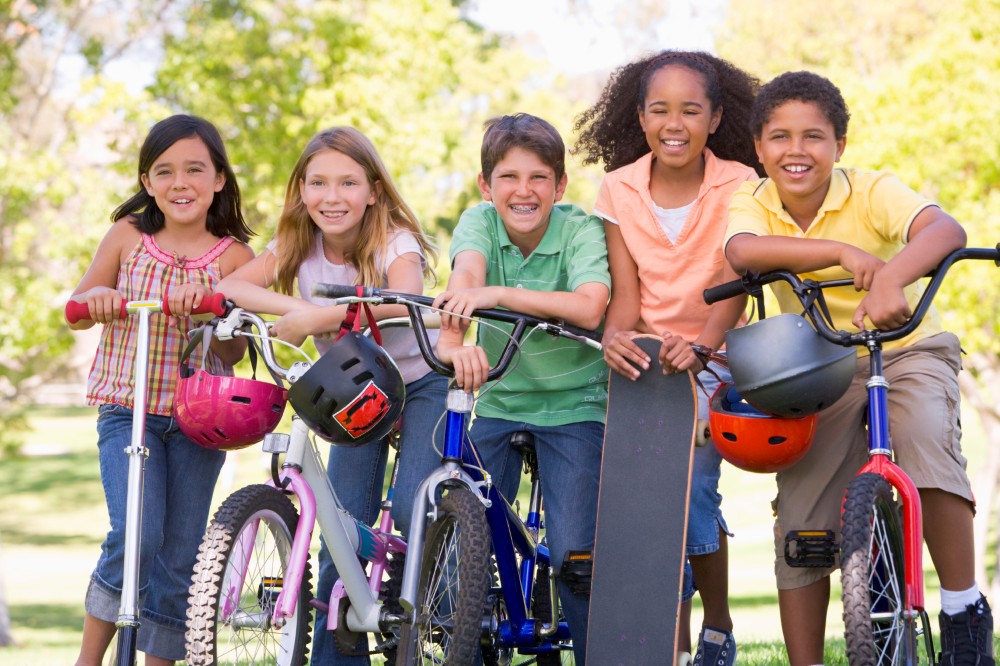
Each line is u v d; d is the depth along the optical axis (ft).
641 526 11.86
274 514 11.69
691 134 12.91
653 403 12.03
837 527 11.82
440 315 11.62
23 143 48.06
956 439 11.25
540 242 13.33
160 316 13.52
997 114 43.45
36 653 34.83
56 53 52.01
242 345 14.01
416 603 11.46
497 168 12.87
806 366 10.55
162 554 13.46
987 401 54.24
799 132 11.50
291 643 11.71
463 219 13.56
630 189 13.50
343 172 13.25
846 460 11.78
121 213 14.30
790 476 11.90
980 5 45.50
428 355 11.44
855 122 46.34
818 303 11.11
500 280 13.42
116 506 12.84
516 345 11.70
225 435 11.95
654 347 11.96
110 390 13.41
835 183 11.85
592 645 11.84
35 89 53.31
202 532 13.58
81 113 43.73
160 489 13.07
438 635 12.03
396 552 12.94
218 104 44.29
